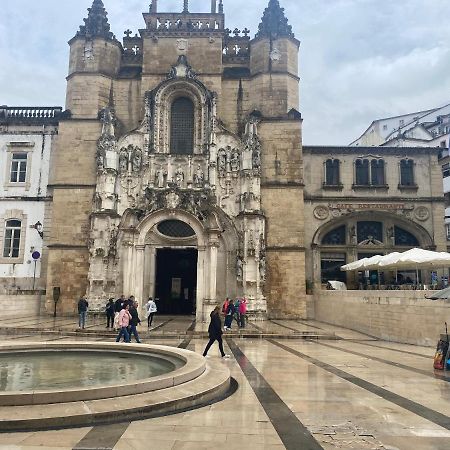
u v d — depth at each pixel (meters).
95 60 42.12
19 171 42.97
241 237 38.34
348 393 11.48
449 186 54.44
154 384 10.12
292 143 40.59
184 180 39.72
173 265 44.50
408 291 25.06
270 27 43.28
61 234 39.12
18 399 8.73
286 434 8.11
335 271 44.03
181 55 41.84
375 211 43.72
